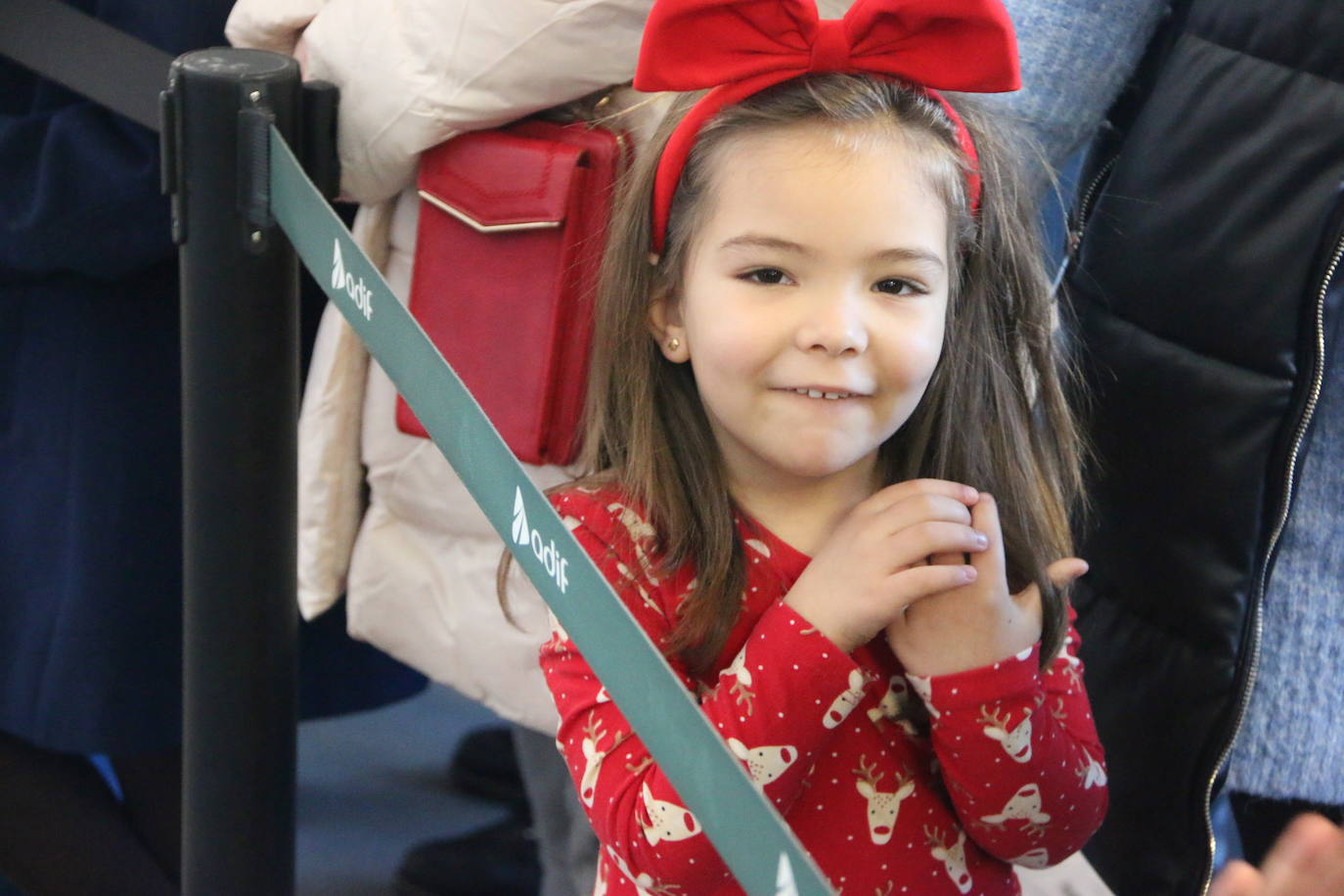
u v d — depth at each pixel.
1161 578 1.42
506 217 1.51
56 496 1.92
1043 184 1.48
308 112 1.50
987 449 1.29
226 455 1.50
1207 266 1.34
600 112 1.54
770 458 1.15
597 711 1.18
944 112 1.20
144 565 1.92
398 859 2.43
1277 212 1.30
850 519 1.17
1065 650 1.28
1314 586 1.39
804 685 1.10
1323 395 1.36
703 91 1.23
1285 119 1.29
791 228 1.11
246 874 1.61
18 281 1.91
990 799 1.16
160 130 1.43
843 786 1.20
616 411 1.28
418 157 1.55
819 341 1.10
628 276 1.26
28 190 1.77
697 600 1.20
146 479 1.91
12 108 1.92
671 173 1.20
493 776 2.59
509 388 1.56
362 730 2.81
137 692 1.93
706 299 1.15
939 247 1.15
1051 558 1.30
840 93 1.15
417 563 1.71
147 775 2.06
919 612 1.16
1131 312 1.42
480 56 1.46
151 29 1.68
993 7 1.13
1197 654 1.40
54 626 1.93
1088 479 1.48
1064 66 1.45
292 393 1.51
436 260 1.58
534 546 0.97
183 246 1.46
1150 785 1.45
